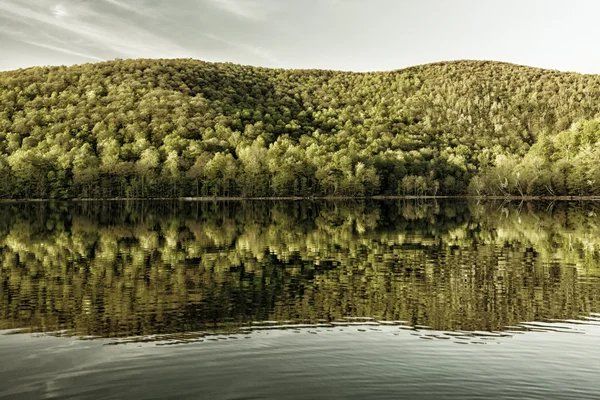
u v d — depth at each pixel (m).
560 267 29.73
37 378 13.36
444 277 27.12
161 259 33.22
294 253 35.75
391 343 16.19
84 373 13.66
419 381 13.05
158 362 14.45
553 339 16.69
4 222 62.62
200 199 141.00
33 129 164.38
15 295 23.19
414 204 117.88
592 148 123.25
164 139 160.88
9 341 16.59
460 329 17.84
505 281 26.00
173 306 21.16
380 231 51.22
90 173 129.12
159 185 138.00
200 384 12.84
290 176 142.38
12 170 127.00
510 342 16.34
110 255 35.00
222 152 153.38
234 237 46.00
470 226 56.31
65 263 31.73
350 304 21.47
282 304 21.45
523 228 53.38
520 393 12.34
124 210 91.25
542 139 137.25
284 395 12.19
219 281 26.23
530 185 128.62
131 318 19.33
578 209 88.19
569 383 12.95
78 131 166.75
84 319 19.25
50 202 124.75
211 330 17.70
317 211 88.19
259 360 14.58
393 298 22.52
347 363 14.30
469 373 13.59
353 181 145.25
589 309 20.59
